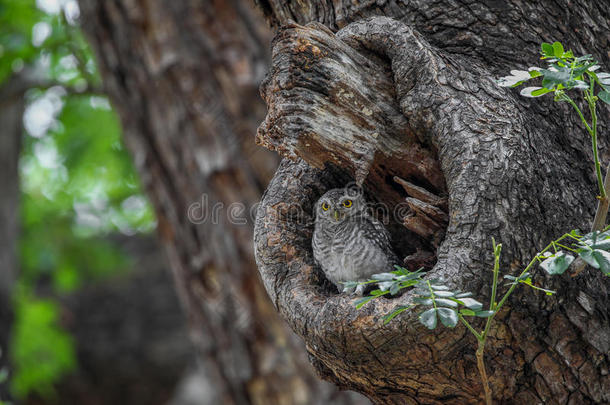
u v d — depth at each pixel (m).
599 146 5.43
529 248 4.64
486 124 4.92
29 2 14.29
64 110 18.72
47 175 22.08
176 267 9.82
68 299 30.19
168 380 29.88
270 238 5.70
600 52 5.76
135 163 9.80
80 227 22.20
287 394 9.52
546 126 5.27
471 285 4.54
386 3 5.80
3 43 13.71
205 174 9.16
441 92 5.07
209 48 9.27
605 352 4.84
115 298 30.61
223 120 9.16
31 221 20.98
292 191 5.92
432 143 5.16
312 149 5.29
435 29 5.66
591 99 4.30
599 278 4.89
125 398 29.69
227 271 9.32
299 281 5.48
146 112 9.41
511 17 5.59
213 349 9.80
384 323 4.44
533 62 5.48
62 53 14.21
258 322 9.40
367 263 6.14
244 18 9.35
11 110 17.86
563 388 4.91
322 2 6.13
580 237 4.45
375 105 5.25
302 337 5.18
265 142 5.42
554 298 4.70
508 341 4.73
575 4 5.73
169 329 30.52
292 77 5.15
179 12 9.30
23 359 21.31
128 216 22.48
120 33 9.33
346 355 4.79
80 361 29.45
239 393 9.72
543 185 4.81
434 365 4.71
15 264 17.44
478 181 4.71
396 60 5.20
